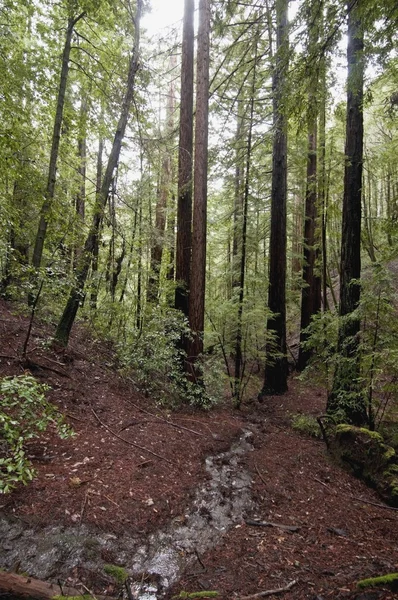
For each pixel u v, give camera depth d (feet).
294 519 12.25
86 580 8.25
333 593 8.02
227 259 42.93
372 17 11.46
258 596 8.08
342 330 19.99
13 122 19.72
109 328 28.04
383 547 10.56
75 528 9.75
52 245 25.45
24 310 20.30
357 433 17.08
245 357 28.63
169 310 25.27
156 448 15.80
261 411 27.12
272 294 31.40
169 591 8.43
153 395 22.52
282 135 28.96
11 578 7.36
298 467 16.56
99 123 28.63
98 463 13.23
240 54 31.53
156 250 37.06
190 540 10.55
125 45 27.17
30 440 13.29
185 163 26.94
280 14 14.92
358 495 14.37
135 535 10.18
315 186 34.47
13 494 10.37
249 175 30.35
